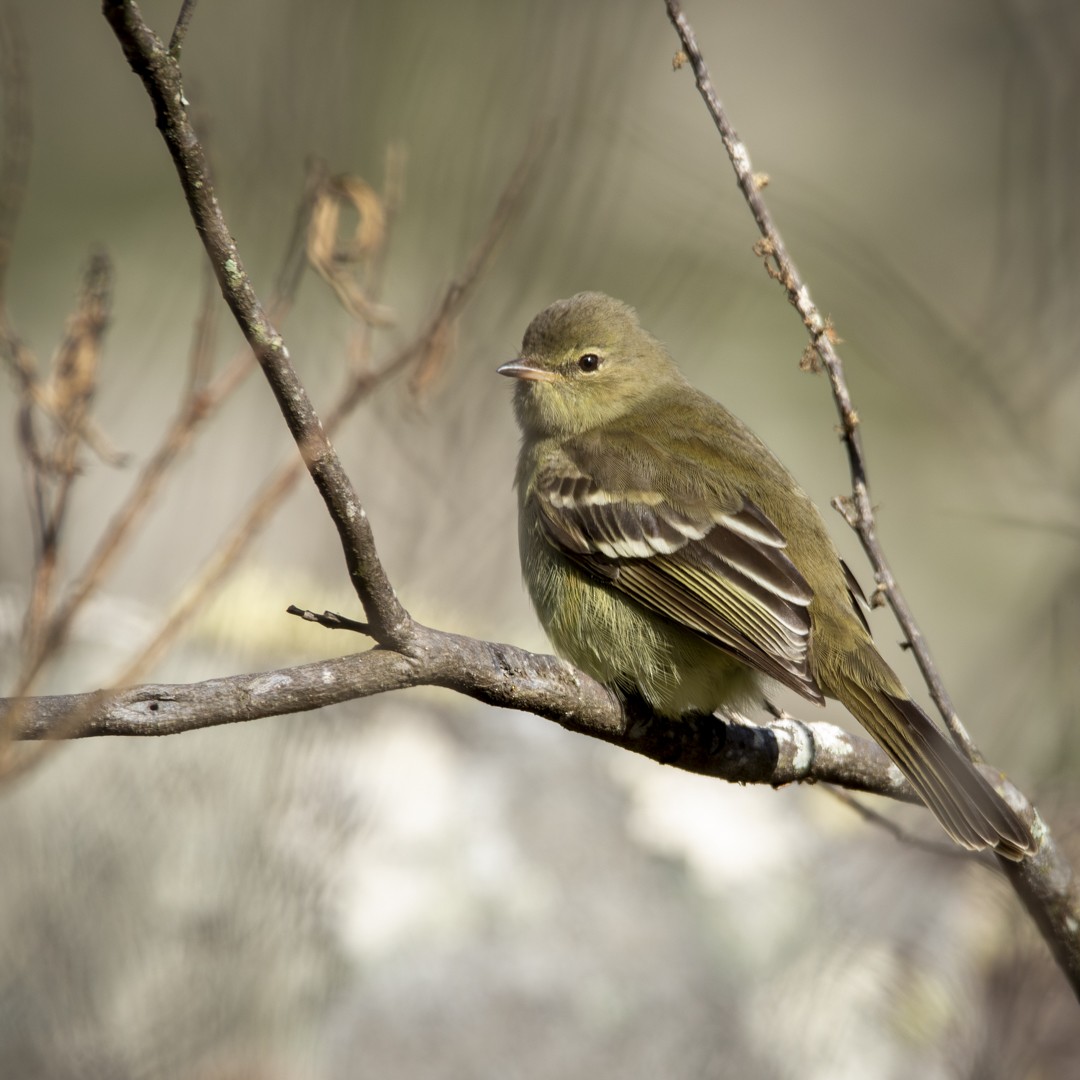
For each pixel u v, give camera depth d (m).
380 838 11.41
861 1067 10.75
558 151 12.88
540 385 9.39
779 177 20.94
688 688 7.82
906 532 19.44
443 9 14.28
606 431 8.94
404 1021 10.70
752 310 21.88
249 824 10.41
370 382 8.52
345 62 12.37
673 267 16.20
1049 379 15.28
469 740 12.73
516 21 14.25
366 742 11.66
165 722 5.35
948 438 19.31
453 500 11.33
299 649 11.10
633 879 11.85
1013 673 11.80
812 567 8.05
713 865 11.98
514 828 11.98
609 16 13.38
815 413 20.97
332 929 10.67
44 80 22.67
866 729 7.44
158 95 4.76
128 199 22.22
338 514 5.36
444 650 5.87
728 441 8.86
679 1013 11.09
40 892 10.07
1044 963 10.28
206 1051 10.01
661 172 17.17
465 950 11.12
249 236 11.89
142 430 16.78
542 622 8.42
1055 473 14.91
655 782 12.59
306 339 12.68
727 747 7.23
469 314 11.47
